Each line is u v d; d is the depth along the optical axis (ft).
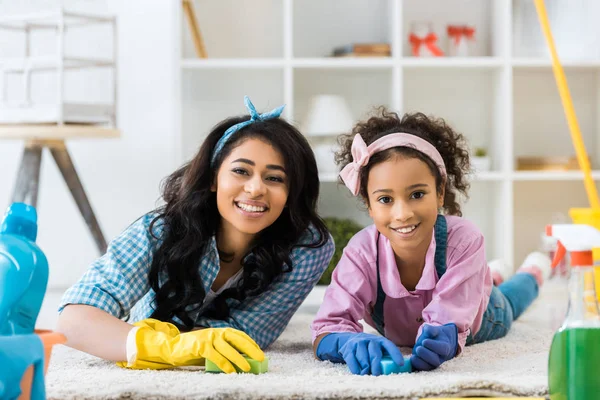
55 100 10.14
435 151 4.69
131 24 10.33
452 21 10.39
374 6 10.42
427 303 4.97
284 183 4.84
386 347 4.19
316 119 9.53
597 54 9.87
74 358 4.73
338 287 4.93
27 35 9.65
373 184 4.58
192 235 4.93
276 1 10.43
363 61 9.50
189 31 10.41
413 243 4.57
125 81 10.35
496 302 5.57
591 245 3.23
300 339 5.71
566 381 3.21
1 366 2.77
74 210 10.41
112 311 4.56
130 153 10.38
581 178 9.66
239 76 10.41
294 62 9.44
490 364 4.48
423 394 3.59
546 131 10.57
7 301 3.04
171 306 4.91
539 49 9.93
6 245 3.09
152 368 4.27
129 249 4.83
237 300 5.15
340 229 9.37
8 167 10.36
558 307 7.50
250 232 4.80
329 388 3.62
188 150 10.37
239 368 4.09
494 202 10.15
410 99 10.45
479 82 10.46
